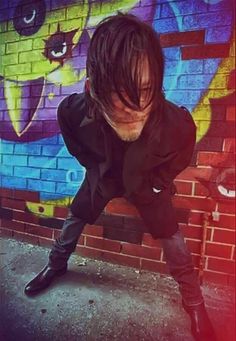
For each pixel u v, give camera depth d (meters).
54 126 1.92
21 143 2.06
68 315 1.44
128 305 1.51
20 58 1.98
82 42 1.76
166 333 1.34
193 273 1.37
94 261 1.90
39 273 1.67
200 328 1.28
